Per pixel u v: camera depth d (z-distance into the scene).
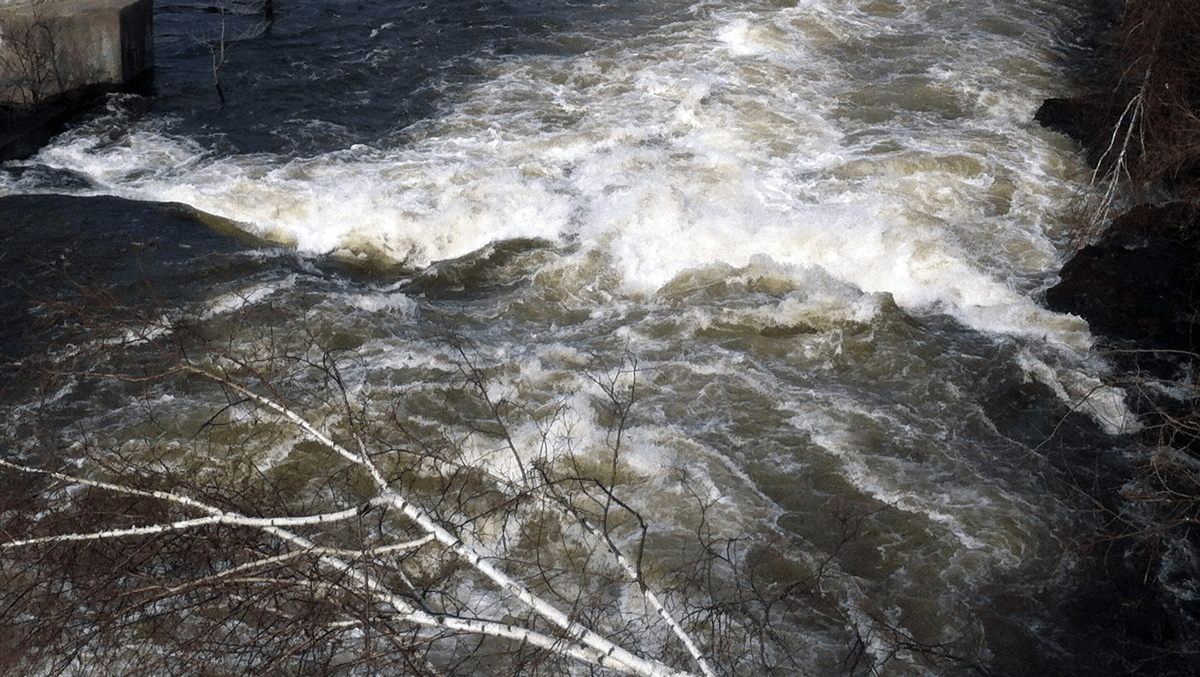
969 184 15.80
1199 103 15.47
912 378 12.04
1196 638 9.17
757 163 16.14
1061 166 16.34
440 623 5.67
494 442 10.68
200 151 16.38
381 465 9.77
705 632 8.36
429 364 11.90
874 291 13.81
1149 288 13.61
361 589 5.84
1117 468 10.91
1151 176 14.89
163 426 10.81
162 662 6.25
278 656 5.88
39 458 10.31
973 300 13.57
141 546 6.64
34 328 12.23
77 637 6.43
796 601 9.12
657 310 13.25
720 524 9.88
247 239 14.46
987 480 10.65
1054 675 8.75
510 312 13.16
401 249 14.49
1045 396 11.86
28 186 15.27
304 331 12.41
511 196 15.12
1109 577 9.67
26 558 6.69
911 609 9.20
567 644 5.70
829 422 11.30
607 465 10.55
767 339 12.66
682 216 14.56
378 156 16.27
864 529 9.98
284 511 7.40
